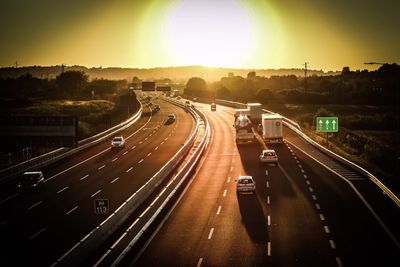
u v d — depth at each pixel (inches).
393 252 1080.8
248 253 1097.4
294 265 1003.3
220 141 3329.2
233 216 1445.6
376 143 3014.3
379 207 1524.4
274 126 3085.6
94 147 3250.5
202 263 1040.8
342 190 1790.1
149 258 1084.5
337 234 1232.2
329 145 3046.3
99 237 1152.8
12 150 2561.5
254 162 2475.4
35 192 1904.5
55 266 851.4
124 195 1775.3
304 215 1435.8
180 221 1401.3
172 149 3048.7
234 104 6363.2
